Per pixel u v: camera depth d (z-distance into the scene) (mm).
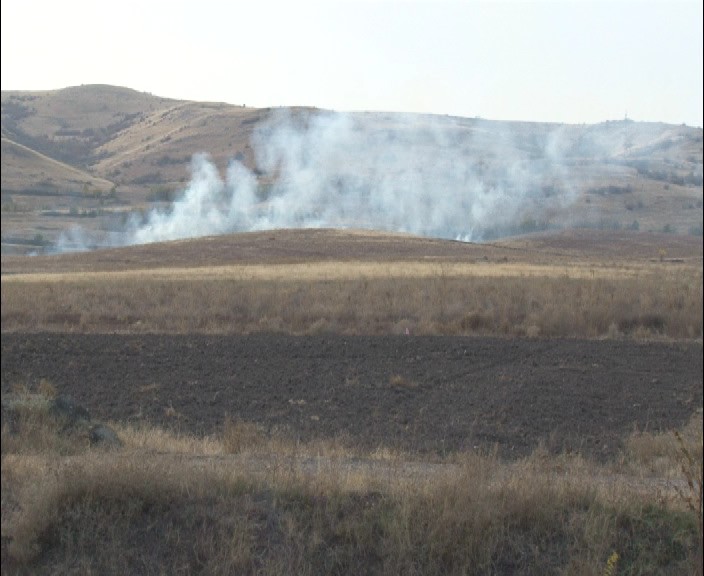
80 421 16906
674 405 24062
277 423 21062
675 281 49250
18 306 44406
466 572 9414
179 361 30969
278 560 9641
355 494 10773
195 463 12773
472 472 11211
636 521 10062
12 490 11695
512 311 40531
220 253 102875
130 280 58000
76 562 10000
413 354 32375
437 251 107500
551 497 10414
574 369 29625
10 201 187125
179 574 9617
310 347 33781
